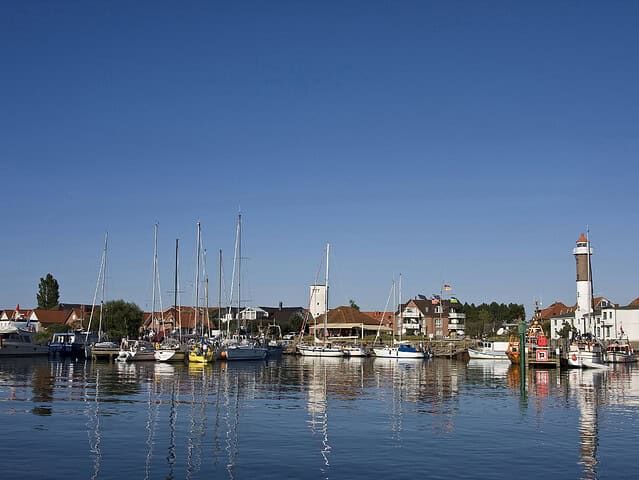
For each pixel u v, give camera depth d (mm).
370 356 126000
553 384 65625
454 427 36438
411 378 71562
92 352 101750
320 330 169625
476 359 121312
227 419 38500
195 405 44719
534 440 32781
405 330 185875
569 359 95250
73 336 114562
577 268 152375
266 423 37188
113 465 26797
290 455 28906
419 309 188500
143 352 96812
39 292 196125
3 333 109750
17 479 24562
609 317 161250
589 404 47469
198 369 83125
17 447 29922
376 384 63031
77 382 61562
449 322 188625
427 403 47250
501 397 51969
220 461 27703
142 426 35750
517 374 80438
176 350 95125
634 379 72750
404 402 47719
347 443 31578
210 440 32000
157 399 47938
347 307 174000
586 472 26594
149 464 27062
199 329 141375
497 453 29703
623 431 35531
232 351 100938
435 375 77125
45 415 39281
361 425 36781
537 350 97188
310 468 26656
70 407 42906
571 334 159375
